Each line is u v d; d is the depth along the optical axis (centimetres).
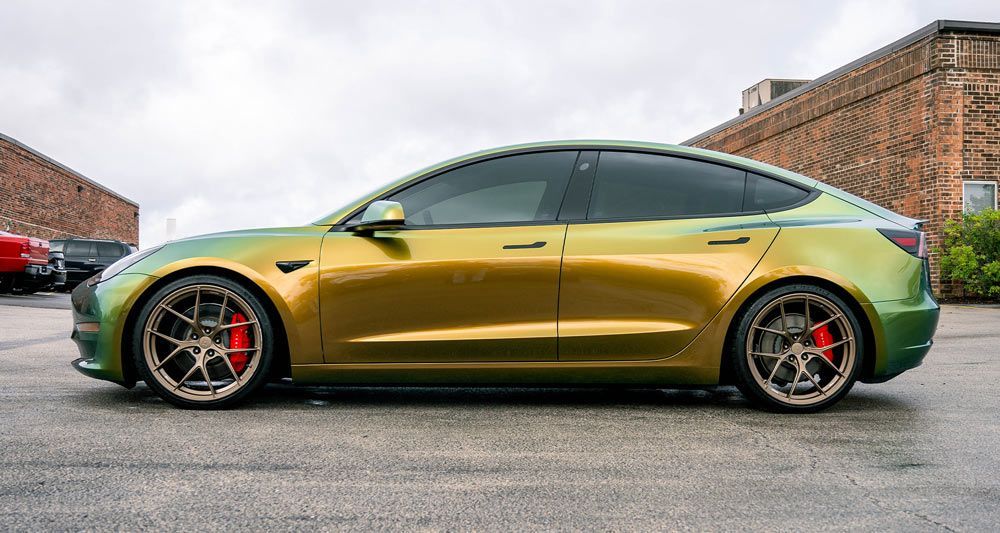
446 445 306
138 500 234
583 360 371
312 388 440
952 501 238
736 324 375
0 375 470
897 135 1295
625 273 370
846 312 370
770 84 2047
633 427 341
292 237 383
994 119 1211
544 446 306
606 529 213
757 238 375
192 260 374
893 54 1308
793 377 378
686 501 237
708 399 411
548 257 370
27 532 207
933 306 381
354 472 267
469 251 372
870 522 219
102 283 381
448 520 220
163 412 365
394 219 362
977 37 1205
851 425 346
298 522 217
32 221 2295
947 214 1205
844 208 390
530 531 211
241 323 373
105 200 3089
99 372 376
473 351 370
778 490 248
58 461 276
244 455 288
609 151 395
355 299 371
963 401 406
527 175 390
